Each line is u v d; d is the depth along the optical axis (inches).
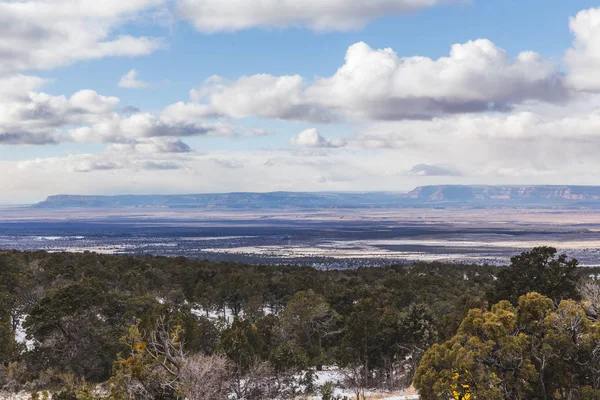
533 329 903.7
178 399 868.0
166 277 3882.9
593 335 861.2
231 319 3134.8
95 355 1684.3
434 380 904.9
